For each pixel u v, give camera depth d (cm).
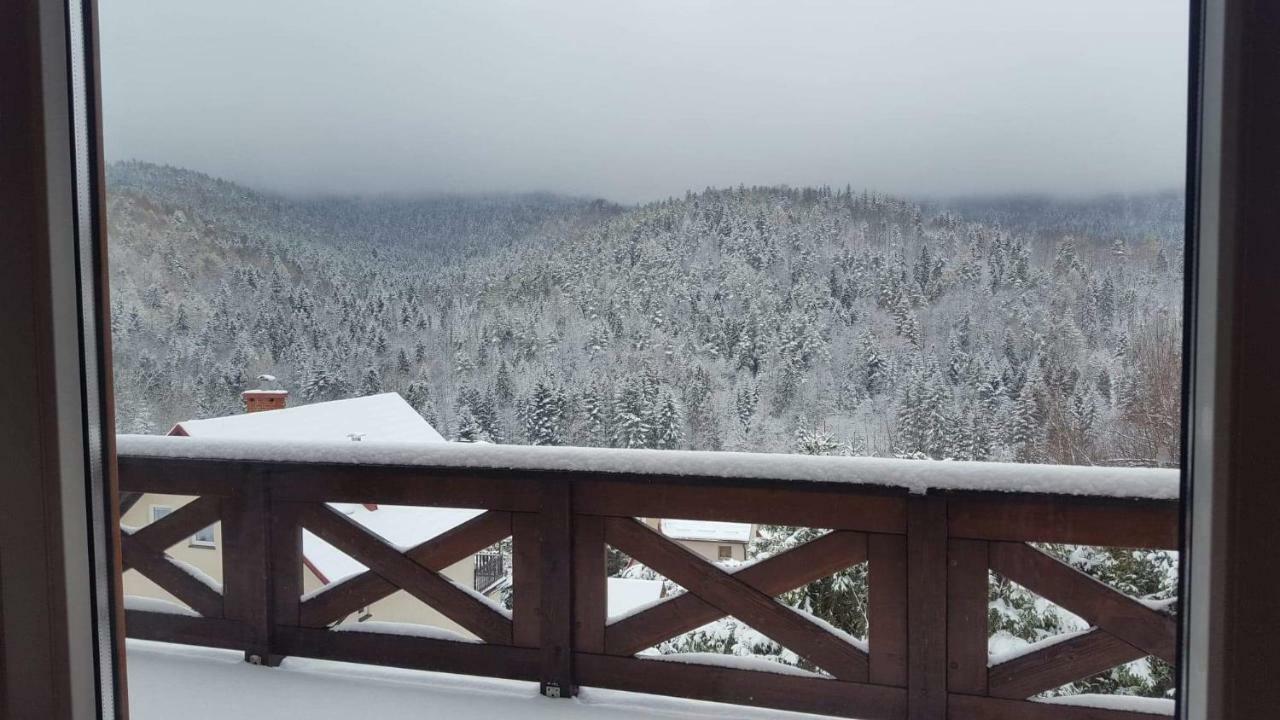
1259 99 50
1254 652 51
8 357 64
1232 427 51
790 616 246
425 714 249
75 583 67
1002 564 226
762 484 245
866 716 240
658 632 258
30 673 65
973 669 229
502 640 270
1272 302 50
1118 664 211
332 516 284
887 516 238
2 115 63
